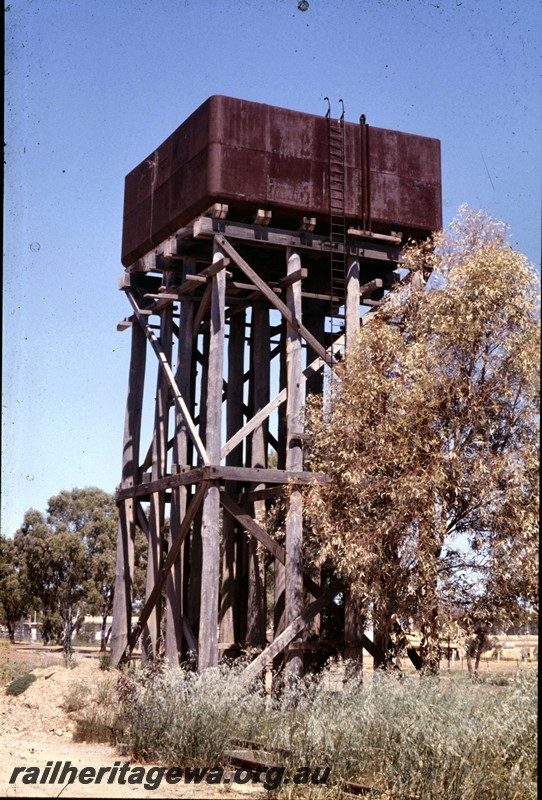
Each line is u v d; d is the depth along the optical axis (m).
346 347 21.05
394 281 23.39
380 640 20.47
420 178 22.95
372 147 22.56
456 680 12.68
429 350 18.31
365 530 18.25
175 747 12.82
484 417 17.64
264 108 21.50
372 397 18.62
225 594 23.27
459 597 17.98
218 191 20.81
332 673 19.64
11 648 55.66
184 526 20.92
